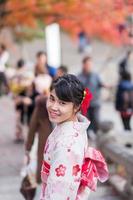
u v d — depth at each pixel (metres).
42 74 9.90
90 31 12.46
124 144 7.65
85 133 3.31
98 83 10.82
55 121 3.30
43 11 11.77
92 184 3.31
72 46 28.62
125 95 10.70
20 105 10.42
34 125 6.04
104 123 7.75
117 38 13.05
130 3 11.34
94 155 3.33
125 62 13.82
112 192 7.19
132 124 12.73
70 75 3.34
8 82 16.70
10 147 10.66
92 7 11.41
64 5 11.45
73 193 3.16
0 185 7.68
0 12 11.97
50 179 3.16
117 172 7.59
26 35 20.42
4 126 13.23
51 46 16.44
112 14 11.48
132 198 6.68
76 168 3.17
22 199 6.95
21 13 11.91
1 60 16.94
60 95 3.25
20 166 8.98
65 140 3.19
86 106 3.37
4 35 20.52
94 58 25.62
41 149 6.00
